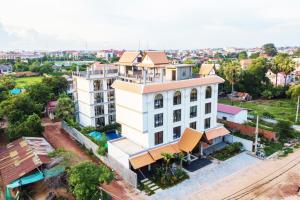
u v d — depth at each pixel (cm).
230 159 4347
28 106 5669
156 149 4047
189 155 4106
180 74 4622
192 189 3484
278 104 8388
